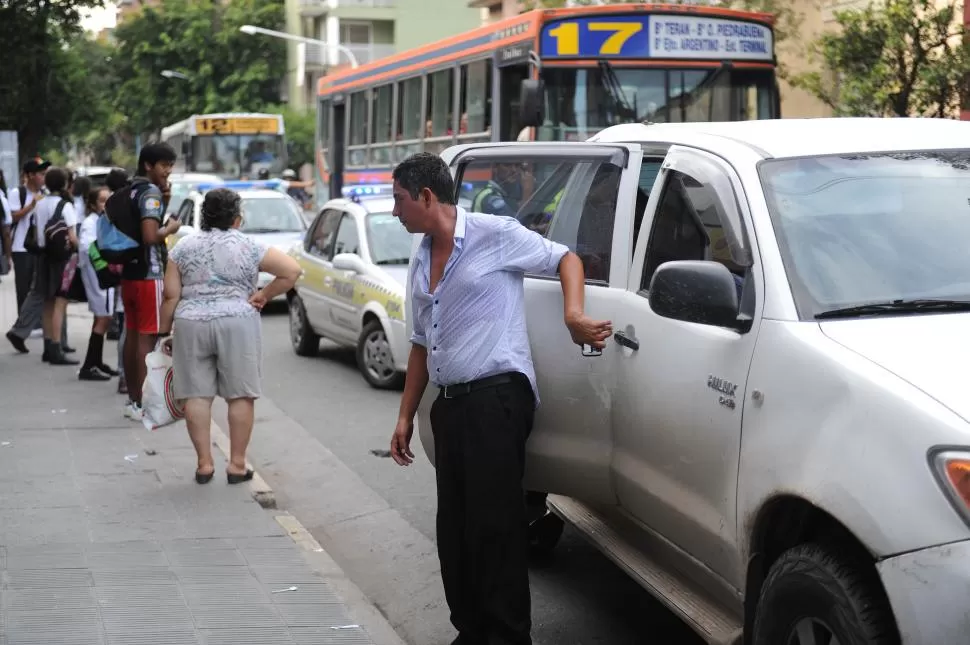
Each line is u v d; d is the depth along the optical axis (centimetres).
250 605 532
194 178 2752
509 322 478
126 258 910
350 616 522
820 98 1617
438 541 496
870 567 350
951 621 319
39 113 4397
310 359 1390
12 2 4181
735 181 454
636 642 542
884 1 1519
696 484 437
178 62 6656
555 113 1425
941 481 328
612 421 495
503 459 470
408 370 521
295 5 6556
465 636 500
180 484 740
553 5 2053
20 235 1360
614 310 502
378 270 1209
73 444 853
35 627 499
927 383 351
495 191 593
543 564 647
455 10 6656
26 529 639
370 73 2184
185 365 731
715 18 1454
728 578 426
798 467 371
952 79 1450
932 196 450
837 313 402
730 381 416
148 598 537
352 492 812
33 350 1363
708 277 419
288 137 5962
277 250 739
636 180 524
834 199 442
